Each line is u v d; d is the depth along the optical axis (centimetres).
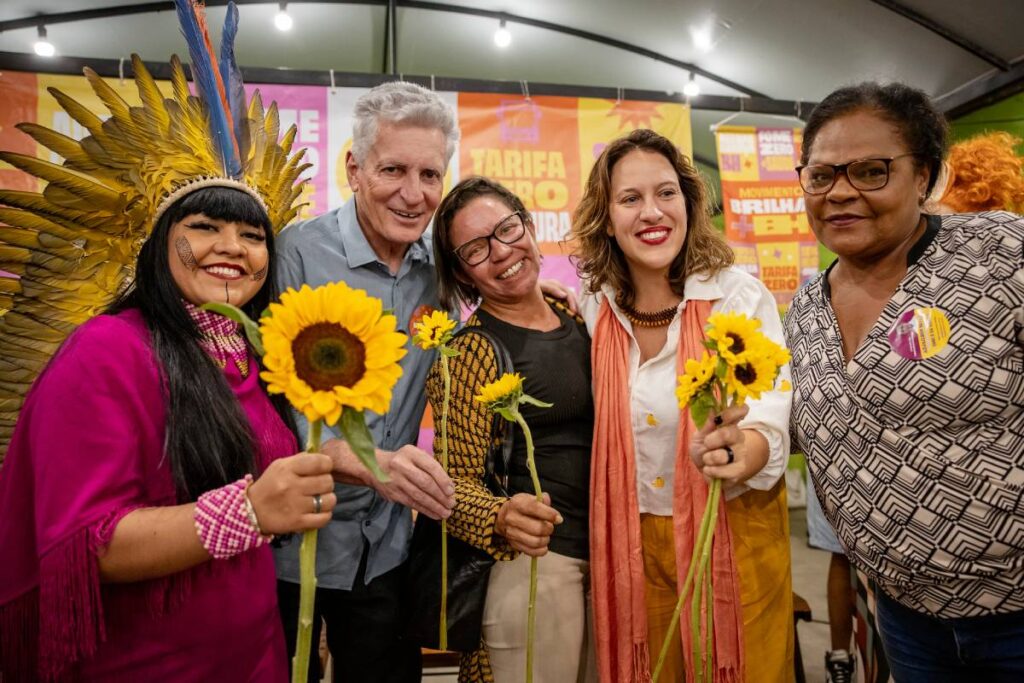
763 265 328
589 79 440
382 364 69
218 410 103
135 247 115
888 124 118
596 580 140
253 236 112
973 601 118
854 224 122
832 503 130
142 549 84
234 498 83
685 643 136
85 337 98
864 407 123
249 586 107
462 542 140
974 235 120
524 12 378
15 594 95
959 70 357
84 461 90
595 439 145
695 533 138
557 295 170
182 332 104
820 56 381
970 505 115
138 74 116
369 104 150
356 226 161
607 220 154
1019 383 115
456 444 139
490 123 303
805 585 378
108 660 95
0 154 105
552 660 139
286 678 118
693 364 98
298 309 68
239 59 410
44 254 112
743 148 330
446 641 136
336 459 130
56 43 376
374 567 155
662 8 366
